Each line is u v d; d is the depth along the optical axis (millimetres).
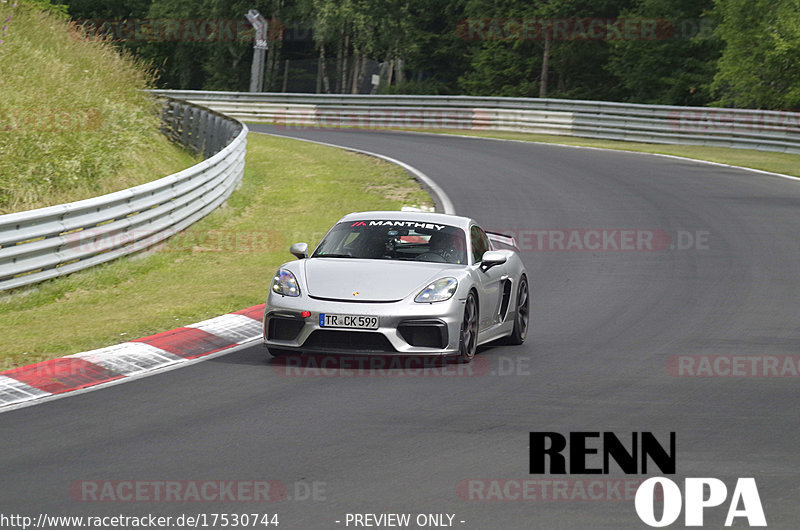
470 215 69812
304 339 32344
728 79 165250
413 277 33469
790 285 48969
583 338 38312
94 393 29297
